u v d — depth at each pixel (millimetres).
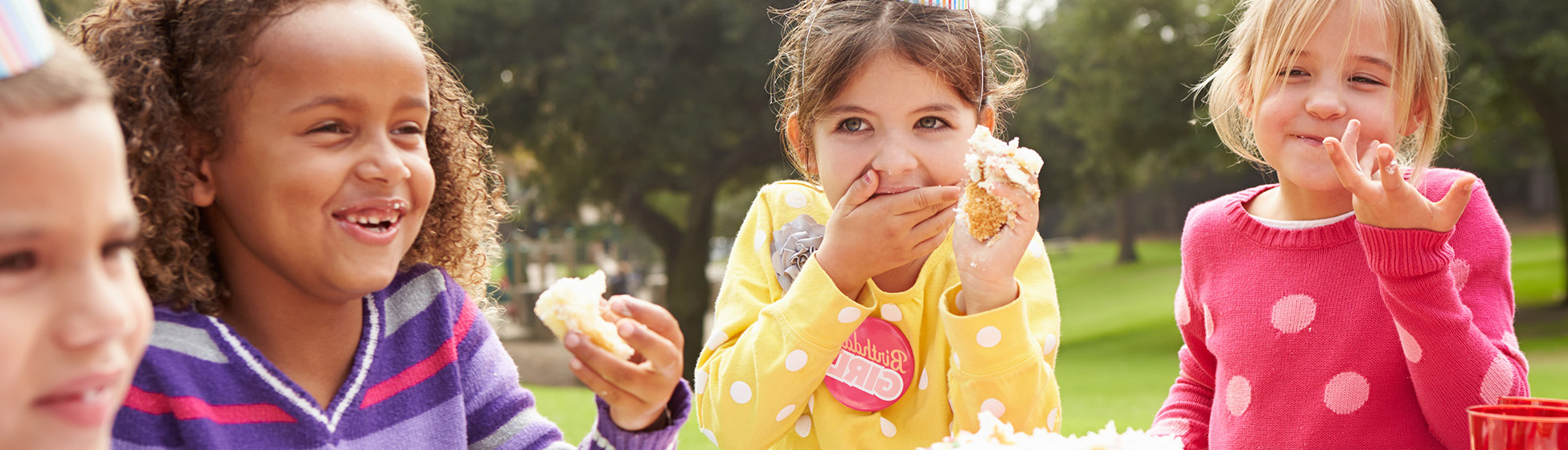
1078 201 22047
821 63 1808
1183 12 16141
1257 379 1891
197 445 1214
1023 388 1701
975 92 1816
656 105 16266
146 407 1211
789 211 2135
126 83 1220
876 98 1748
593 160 17375
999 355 1677
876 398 1904
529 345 20969
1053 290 1984
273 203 1209
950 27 1807
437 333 1501
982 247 1708
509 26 15992
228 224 1293
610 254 48344
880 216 1739
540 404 7891
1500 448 1274
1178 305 2182
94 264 838
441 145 1633
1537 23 14000
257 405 1282
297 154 1198
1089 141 17641
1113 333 22516
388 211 1250
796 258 1978
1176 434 2062
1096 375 14516
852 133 1809
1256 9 1907
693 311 19031
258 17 1205
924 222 1763
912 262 1990
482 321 1604
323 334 1373
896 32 1740
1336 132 1728
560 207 20875
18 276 802
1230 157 15664
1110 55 16859
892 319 1936
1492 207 1798
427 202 1325
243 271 1317
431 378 1472
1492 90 14148
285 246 1226
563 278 1297
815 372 1799
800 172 2156
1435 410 1624
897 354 1915
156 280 1263
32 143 775
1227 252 2014
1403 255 1495
